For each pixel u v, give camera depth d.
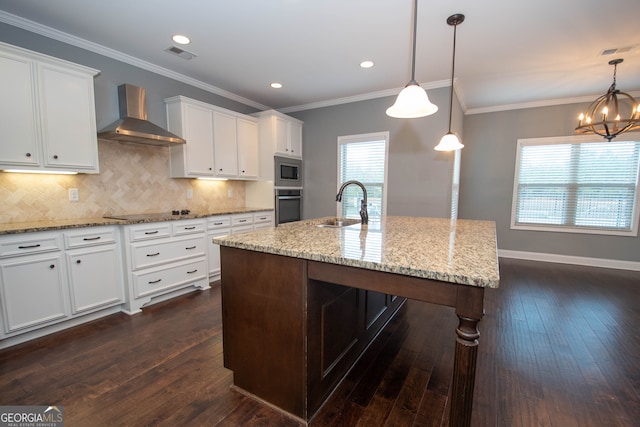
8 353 2.07
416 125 4.04
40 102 2.33
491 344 2.26
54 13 2.32
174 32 2.62
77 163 2.55
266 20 2.43
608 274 4.10
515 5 2.20
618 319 2.71
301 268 1.43
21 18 2.38
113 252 2.68
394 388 1.76
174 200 3.67
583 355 2.11
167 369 1.91
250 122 4.29
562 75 3.58
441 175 3.92
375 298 2.29
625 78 3.67
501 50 2.94
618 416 1.53
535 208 4.87
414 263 1.19
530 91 4.21
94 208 2.95
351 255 1.32
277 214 4.46
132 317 2.68
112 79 3.01
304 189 5.06
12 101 2.19
